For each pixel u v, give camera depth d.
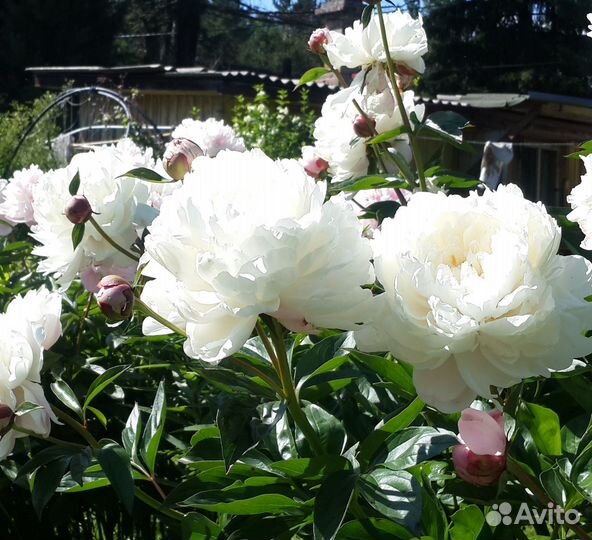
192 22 31.78
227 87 12.20
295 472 1.30
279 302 1.09
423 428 1.30
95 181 1.86
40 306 1.64
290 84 12.30
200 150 1.77
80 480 1.45
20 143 10.61
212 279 1.05
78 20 24.78
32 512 2.24
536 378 1.45
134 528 2.31
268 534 1.41
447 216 1.13
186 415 2.25
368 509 1.43
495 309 1.05
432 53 23.86
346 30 2.31
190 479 1.43
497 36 23.41
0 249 2.87
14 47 23.95
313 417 1.44
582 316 1.09
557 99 12.13
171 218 1.12
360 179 2.21
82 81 14.21
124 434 1.58
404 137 2.54
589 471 1.18
